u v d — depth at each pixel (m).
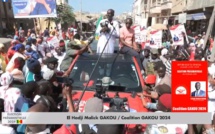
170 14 36.97
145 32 12.13
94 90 4.88
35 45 10.23
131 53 6.00
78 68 5.41
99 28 6.20
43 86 4.27
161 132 3.13
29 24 36.47
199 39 15.50
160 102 3.46
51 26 35.84
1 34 27.11
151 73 6.12
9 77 4.45
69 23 39.25
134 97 4.68
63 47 8.99
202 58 8.15
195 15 23.77
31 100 4.14
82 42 8.55
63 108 4.10
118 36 6.16
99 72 5.29
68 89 3.79
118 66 5.34
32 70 5.21
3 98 4.16
